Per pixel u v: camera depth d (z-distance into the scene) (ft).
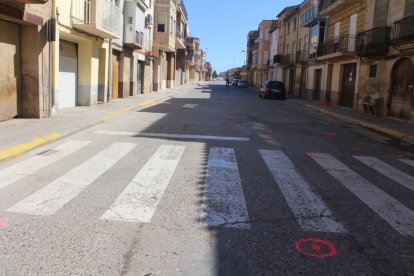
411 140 41.93
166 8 121.70
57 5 45.57
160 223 15.64
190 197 18.88
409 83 58.39
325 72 97.71
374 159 30.81
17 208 16.69
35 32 40.70
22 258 12.46
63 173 22.45
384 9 65.98
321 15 99.09
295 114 68.23
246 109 73.41
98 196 18.54
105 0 57.98
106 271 11.84
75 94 59.26
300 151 32.14
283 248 13.85
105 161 25.70
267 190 20.53
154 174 22.74
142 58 95.61
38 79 41.52
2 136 31.32
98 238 14.07
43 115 42.78
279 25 172.45
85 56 59.31
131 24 79.56
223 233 14.94
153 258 12.78
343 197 19.93
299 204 18.53
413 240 14.90
